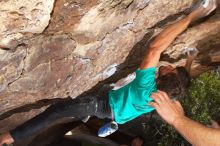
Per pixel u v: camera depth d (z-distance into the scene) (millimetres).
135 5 4137
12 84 4273
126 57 5227
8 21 3361
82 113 4609
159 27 4844
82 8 3668
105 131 4617
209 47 5695
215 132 3242
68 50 4250
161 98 3459
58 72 4527
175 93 3969
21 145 5945
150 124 7609
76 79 4953
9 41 3625
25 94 4672
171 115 3391
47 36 3852
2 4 3148
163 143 7484
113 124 4555
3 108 4895
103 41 4492
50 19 3615
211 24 4957
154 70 4172
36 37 3775
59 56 4262
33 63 4102
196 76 7422
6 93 4434
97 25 4086
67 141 7105
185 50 5543
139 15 4391
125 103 4355
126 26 4477
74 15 3707
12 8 3248
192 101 7484
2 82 4133
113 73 5516
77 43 4223
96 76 5281
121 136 7488
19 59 3916
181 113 3428
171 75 4051
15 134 4656
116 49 4879
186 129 3320
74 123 6543
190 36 5203
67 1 3498
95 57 4742
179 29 4262
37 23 3559
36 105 5180
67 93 5195
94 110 4578
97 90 5789
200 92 7535
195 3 4441
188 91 7465
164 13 4570
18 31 3557
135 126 7570
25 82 4352
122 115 4457
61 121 4898
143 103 4230
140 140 7438
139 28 4676
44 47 3980
